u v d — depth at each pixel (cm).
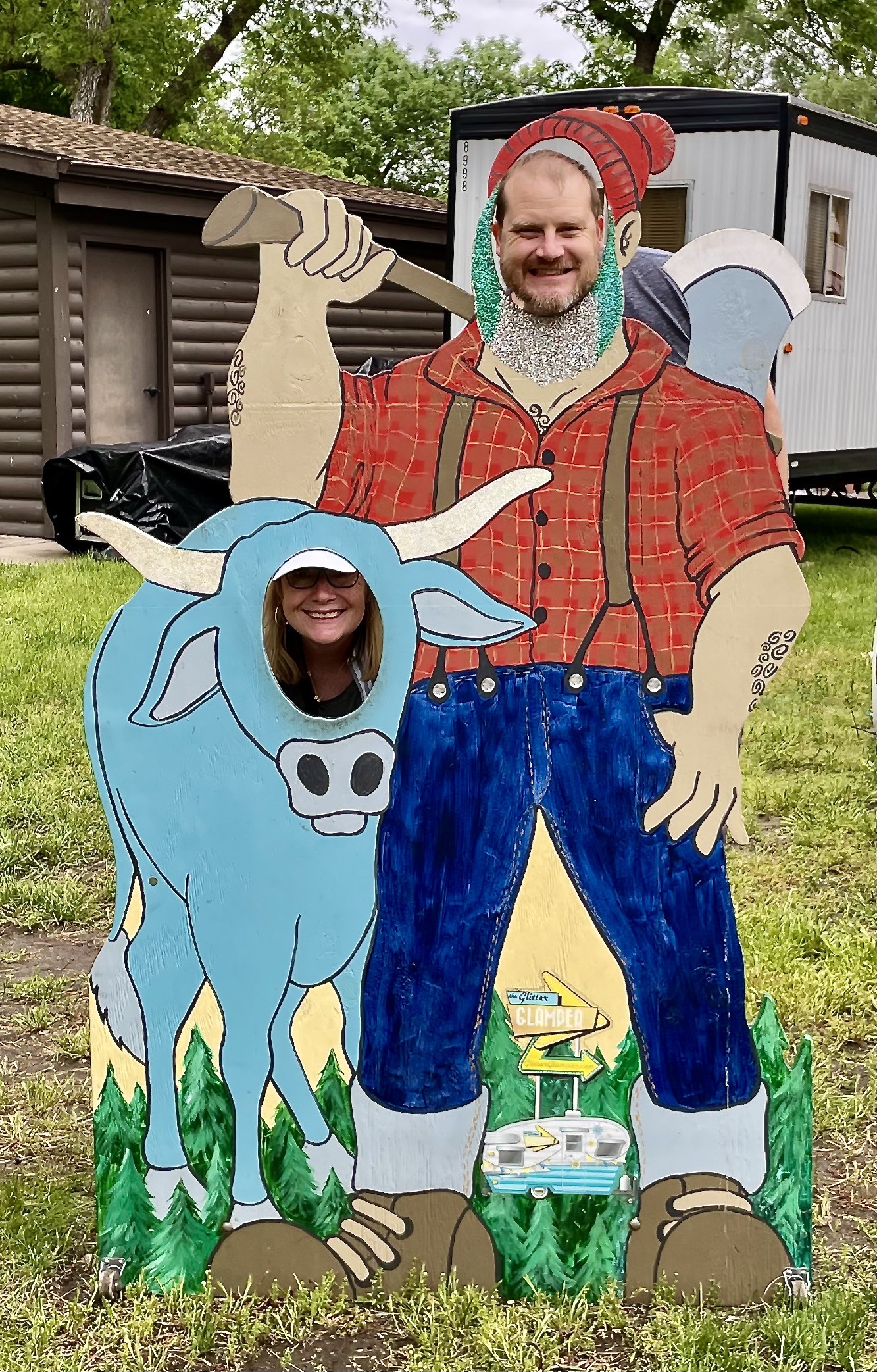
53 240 1169
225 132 4084
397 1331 250
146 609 250
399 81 4584
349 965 255
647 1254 258
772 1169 255
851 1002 389
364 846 253
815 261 1044
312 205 241
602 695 249
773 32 2978
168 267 1294
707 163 979
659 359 243
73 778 582
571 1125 255
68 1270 269
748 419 243
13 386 1212
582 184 238
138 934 256
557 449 246
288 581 256
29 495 1217
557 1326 248
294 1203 260
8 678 721
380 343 1506
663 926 251
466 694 251
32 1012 386
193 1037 257
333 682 281
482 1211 258
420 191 4653
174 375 1317
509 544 248
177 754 252
